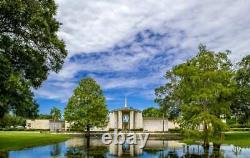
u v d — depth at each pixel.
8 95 35.84
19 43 38.31
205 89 47.22
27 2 37.50
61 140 69.06
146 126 115.25
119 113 113.81
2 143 50.06
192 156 40.38
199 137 48.34
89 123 83.00
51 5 39.44
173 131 100.50
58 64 41.28
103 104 84.12
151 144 61.66
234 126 115.69
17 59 38.47
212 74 47.59
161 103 83.06
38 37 38.38
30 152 42.88
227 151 45.97
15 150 44.56
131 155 41.84
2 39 36.59
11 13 36.09
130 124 113.25
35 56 38.81
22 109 38.06
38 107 40.38
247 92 72.19
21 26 37.75
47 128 118.81
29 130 108.06
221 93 48.81
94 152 45.12
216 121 46.81
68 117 83.25
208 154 42.34
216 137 48.62
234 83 52.66
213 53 50.12
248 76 72.56
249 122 82.94
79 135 87.44
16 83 33.84
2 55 35.31
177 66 56.34
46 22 37.50
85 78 85.00
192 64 50.31
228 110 51.38
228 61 50.69
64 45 41.03
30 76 39.28
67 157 38.69
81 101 83.44
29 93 38.03
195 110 47.91
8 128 111.00
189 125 48.72
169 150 48.44
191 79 48.53
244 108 74.00
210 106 49.41
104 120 84.50
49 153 42.34
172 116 81.31
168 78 81.56
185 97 50.53
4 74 34.59
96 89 84.81
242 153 43.16
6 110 37.88
